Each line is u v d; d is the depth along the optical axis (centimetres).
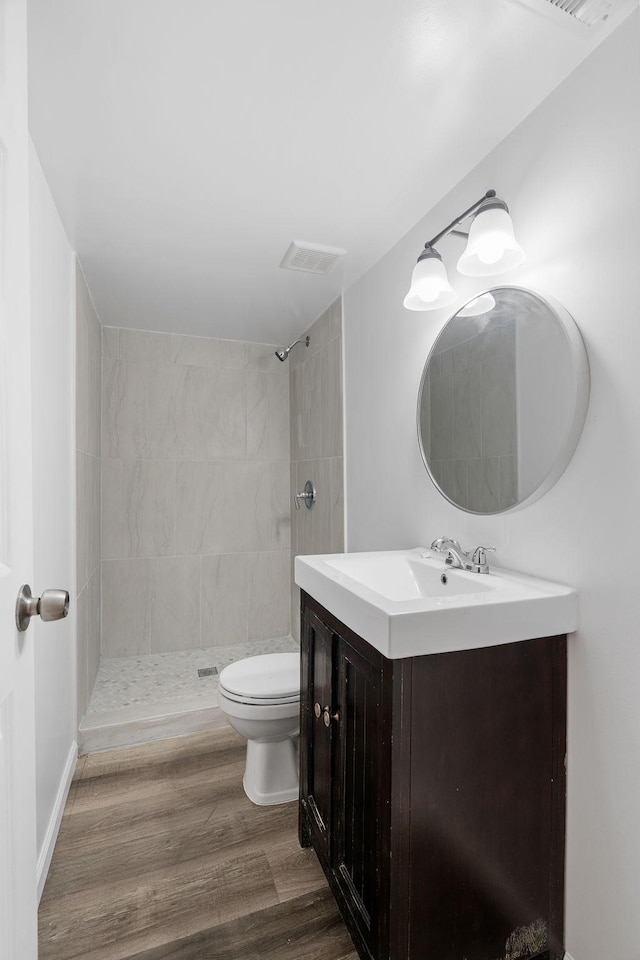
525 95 123
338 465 254
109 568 301
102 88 120
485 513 143
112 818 171
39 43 107
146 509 310
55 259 173
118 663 295
